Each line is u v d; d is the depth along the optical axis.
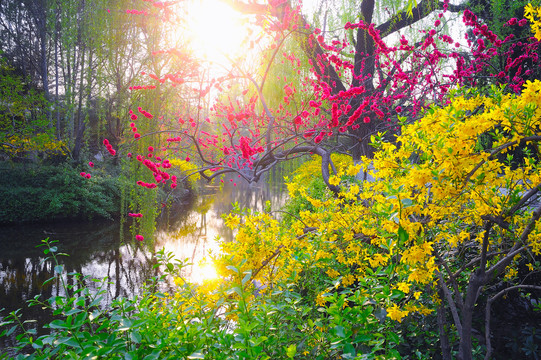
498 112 1.46
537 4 3.96
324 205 2.70
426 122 1.55
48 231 12.36
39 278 7.71
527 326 2.66
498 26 4.98
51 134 13.60
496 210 1.62
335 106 3.67
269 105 4.50
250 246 2.22
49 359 1.37
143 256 9.16
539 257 2.63
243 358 1.18
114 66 4.49
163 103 4.46
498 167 1.56
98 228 13.12
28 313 5.95
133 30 4.36
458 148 1.47
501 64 5.10
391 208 1.29
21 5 16.14
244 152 3.85
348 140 6.81
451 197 1.55
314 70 4.65
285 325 1.62
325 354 1.40
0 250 9.86
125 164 4.88
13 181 14.29
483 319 2.76
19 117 14.48
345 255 2.33
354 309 1.25
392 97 5.22
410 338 2.51
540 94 1.41
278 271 2.18
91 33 4.69
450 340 2.48
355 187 2.44
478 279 1.71
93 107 11.61
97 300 1.44
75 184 14.62
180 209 17.03
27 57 18.28
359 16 5.01
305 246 2.33
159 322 1.43
